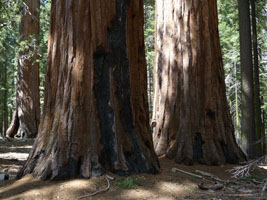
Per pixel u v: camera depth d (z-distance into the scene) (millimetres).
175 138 6676
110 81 4754
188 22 6969
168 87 7027
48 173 4336
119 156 4551
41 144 4746
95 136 4531
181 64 6934
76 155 4418
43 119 4957
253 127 9500
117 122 4695
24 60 14992
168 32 7195
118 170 4473
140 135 4996
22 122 14859
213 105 6738
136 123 5035
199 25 6961
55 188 4055
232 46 17188
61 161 4367
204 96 6762
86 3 4730
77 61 4652
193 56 6863
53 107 4902
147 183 4402
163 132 6906
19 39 14648
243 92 9672
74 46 4688
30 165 4648
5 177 4824
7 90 27219
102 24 4766
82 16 4711
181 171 5332
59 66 4902
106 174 4406
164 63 7184
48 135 4773
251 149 9406
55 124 4684
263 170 6367
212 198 4129
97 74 4707
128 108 4891
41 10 16406
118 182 4254
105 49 4758
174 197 4133
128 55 5012
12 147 11141
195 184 4785
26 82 15031
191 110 6641
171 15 7184
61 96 4734
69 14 4770
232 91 20078
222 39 17094
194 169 5840
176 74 6938
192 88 6754
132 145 4750
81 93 4594
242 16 9773
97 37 4719
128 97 4914
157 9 7566
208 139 6484
